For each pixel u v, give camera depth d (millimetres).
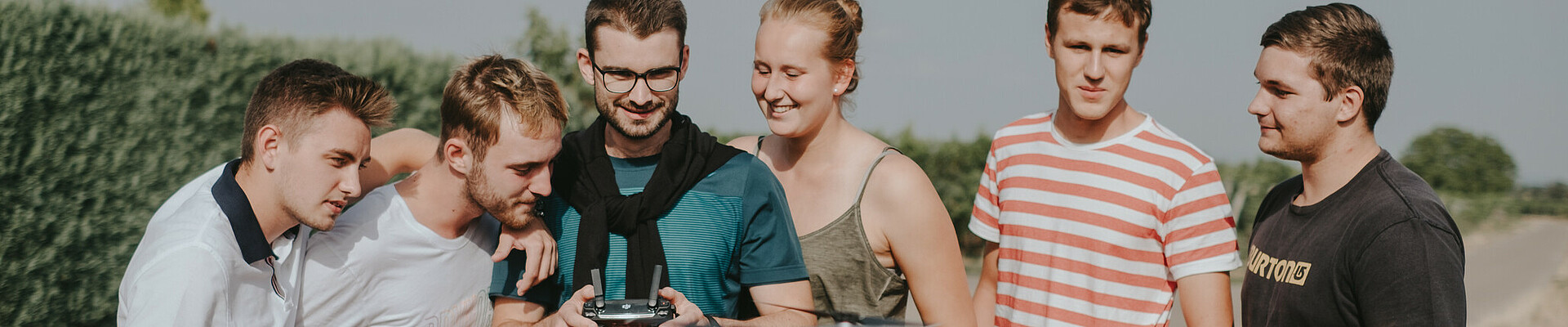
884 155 2486
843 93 2520
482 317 2330
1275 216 2359
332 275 2160
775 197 2225
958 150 9445
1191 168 2305
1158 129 2406
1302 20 2176
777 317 2098
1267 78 2211
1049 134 2535
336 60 7324
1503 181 16266
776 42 2336
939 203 2492
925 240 2453
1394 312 1963
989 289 2744
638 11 2074
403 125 7578
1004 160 2637
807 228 2520
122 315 1900
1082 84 2297
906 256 2471
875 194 2461
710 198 2162
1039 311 2494
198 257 1854
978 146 9438
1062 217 2453
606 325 1882
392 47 7812
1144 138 2385
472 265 2293
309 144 1941
